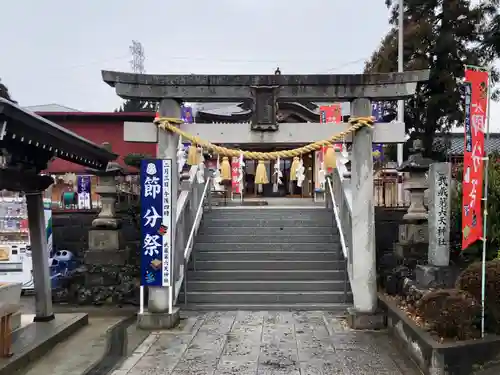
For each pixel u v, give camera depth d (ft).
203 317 27.96
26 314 28.86
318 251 35.70
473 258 28.09
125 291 32.17
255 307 29.73
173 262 26.99
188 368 19.65
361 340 23.31
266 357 20.93
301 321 26.89
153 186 25.73
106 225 35.47
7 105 16.92
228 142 25.98
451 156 61.82
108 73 25.27
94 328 26.50
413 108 57.31
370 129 25.52
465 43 55.01
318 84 25.35
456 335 18.61
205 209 43.50
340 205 35.83
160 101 26.00
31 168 24.18
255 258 35.01
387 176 53.42
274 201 63.26
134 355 21.36
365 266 25.64
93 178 52.49
